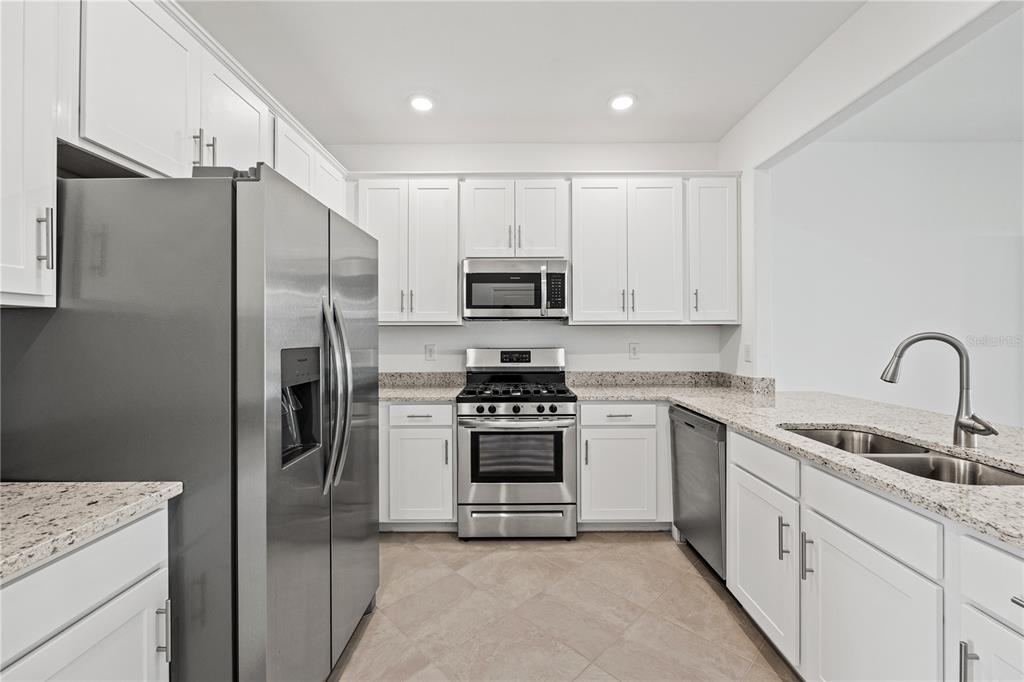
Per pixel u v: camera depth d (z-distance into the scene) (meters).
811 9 2.03
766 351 3.04
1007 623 0.93
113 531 1.02
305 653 1.45
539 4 2.00
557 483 2.95
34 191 1.13
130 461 1.23
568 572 2.53
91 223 1.23
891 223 3.46
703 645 1.93
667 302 3.22
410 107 2.91
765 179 3.00
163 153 1.54
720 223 3.20
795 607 1.66
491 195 3.24
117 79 1.36
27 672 0.84
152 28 1.50
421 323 3.25
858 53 2.03
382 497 3.00
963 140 3.44
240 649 1.24
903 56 1.78
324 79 2.59
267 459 1.24
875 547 1.30
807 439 1.72
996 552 0.95
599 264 3.23
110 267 1.22
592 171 3.29
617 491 3.00
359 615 1.93
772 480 1.84
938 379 3.46
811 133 2.41
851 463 1.40
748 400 2.75
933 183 3.46
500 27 2.15
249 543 1.23
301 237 1.42
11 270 1.07
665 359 3.56
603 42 2.27
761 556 1.92
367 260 2.03
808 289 3.44
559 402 2.96
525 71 2.51
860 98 2.04
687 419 2.65
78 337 1.23
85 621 0.95
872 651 1.30
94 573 0.97
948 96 2.80
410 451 2.99
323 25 2.13
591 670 1.78
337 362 1.56
